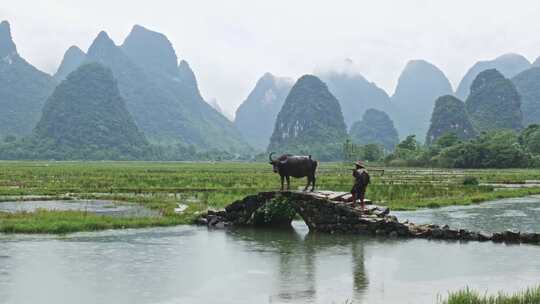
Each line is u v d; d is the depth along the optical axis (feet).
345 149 474.49
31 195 108.88
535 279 39.27
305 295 34.88
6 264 43.06
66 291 35.37
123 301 33.35
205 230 64.23
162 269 41.93
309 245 53.78
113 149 618.03
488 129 573.74
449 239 57.26
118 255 47.42
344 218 62.03
